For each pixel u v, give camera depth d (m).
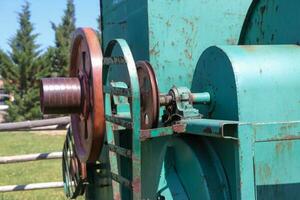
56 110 3.43
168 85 3.41
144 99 3.01
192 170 2.73
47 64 37.78
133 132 2.73
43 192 7.47
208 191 2.58
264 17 3.05
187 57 3.44
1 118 37.22
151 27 3.40
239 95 2.50
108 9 4.48
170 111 2.87
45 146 17.08
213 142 2.69
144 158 3.41
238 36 3.53
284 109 2.52
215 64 2.70
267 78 2.54
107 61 3.12
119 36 4.14
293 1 2.80
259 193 2.49
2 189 6.01
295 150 2.52
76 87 3.41
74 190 4.50
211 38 3.49
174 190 2.86
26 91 36.62
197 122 2.54
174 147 2.93
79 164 4.23
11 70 36.78
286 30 2.87
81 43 3.45
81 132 3.66
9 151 15.79
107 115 3.27
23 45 38.00
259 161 2.50
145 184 3.39
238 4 3.53
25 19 38.50
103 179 3.90
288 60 2.60
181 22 3.44
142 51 3.54
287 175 2.52
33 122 6.00
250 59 2.59
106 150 3.65
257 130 2.25
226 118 2.60
